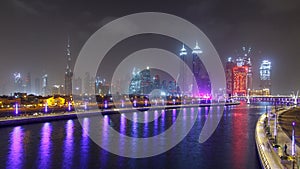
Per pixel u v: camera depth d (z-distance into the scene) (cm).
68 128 12206
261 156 5984
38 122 14238
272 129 10262
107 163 6600
